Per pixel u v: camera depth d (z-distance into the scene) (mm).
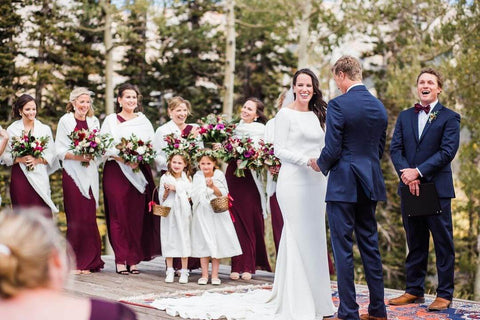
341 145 4238
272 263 15750
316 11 18250
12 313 1214
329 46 19016
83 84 21656
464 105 13914
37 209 1276
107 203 6609
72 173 6449
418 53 15180
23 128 6570
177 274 6629
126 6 18547
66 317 1257
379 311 4301
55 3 20000
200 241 6125
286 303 4605
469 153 13812
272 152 6164
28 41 20672
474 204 15039
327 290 4777
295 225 4719
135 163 6512
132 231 6633
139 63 23266
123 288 5750
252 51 25062
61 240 1255
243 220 6387
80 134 6293
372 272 4301
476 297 15031
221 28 25094
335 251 4227
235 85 24750
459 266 15484
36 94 20172
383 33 20203
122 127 6562
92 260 6551
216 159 6285
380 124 4262
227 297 5289
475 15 14484
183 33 23078
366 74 22031
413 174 4871
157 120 23062
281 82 25656
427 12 16719
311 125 4797
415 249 5191
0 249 1185
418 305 5117
